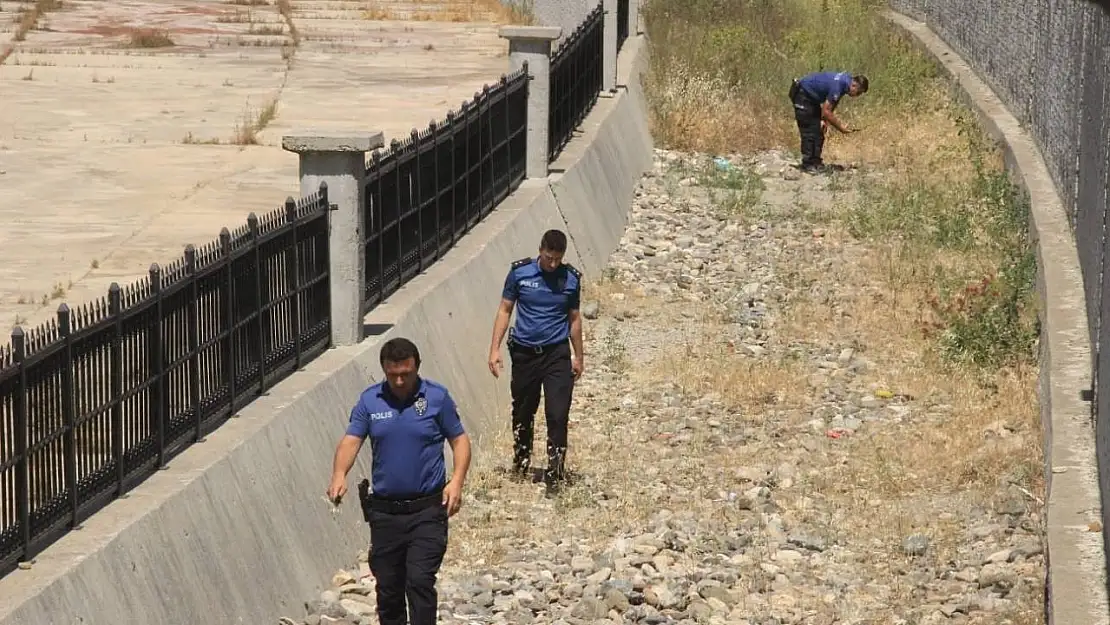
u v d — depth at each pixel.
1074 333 18.47
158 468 11.79
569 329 16.48
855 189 32.81
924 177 32.81
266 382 14.12
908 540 14.55
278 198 23.89
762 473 16.73
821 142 34.31
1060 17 26.86
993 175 29.84
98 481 10.81
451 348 18.31
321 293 15.64
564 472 16.41
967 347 20.88
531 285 16.23
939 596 13.32
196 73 38.56
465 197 21.64
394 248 18.14
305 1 56.03
